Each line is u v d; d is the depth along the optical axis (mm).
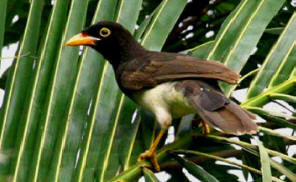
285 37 9922
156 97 10234
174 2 10492
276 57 9781
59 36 9461
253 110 9164
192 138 9500
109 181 8562
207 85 10031
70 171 8500
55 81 9133
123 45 10969
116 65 11109
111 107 9406
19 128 8656
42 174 8375
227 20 10211
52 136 8695
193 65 10047
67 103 9062
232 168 11305
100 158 8750
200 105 9367
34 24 9391
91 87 9422
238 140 8953
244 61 9891
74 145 8727
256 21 10141
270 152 8266
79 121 8969
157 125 10398
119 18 10750
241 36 10039
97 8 10766
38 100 8891
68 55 9398
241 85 11703
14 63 9117
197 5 13789
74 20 9703
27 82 8992
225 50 10000
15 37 12938
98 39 10922
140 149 9664
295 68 9688
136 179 8656
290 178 8031
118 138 9234
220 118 8828
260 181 9289
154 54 10836
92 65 9633
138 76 10352
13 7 12922
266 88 9625
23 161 8406
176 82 10156
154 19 10438
